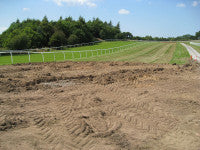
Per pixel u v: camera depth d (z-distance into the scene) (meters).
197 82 11.47
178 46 47.88
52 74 13.32
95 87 10.05
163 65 18.50
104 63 19.69
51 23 67.50
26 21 71.75
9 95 8.38
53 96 8.41
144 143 4.92
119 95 8.77
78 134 5.23
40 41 54.97
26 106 7.14
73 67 16.84
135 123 6.03
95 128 5.60
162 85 10.66
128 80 11.71
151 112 6.91
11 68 15.64
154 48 43.16
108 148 4.64
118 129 5.61
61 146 4.68
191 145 4.91
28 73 13.58
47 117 6.24
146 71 14.84
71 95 8.57
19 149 4.50
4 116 6.19
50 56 30.77
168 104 7.73
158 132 5.51
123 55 29.66
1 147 4.54
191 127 5.88
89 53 36.69
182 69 15.97
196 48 42.62
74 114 6.52
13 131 5.32
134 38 120.38
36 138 5.00
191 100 8.23
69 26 70.12
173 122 6.16
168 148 4.75
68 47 55.09
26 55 33.53
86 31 74.12
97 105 7.43
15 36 44.97
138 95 8.80
